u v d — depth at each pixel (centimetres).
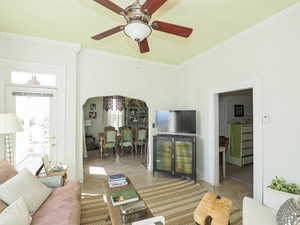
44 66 296
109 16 222
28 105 294
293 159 201
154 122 417
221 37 279
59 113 311
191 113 361
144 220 143
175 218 219
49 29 258
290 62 204
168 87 434
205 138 352
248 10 206
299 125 196
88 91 345
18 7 203
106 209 240
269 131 227
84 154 557
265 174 232
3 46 270
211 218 132
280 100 214
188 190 303
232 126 483
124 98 768
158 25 164
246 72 260
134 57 381
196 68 376
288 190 186
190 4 193
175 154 356
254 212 149
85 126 700
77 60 335
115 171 409
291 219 119
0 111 270
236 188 313
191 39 287
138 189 306
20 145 287
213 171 330
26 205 153
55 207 168
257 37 242
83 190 302
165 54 359
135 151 626
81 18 227
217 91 317
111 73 367
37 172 238
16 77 284
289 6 199
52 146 307
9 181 169
